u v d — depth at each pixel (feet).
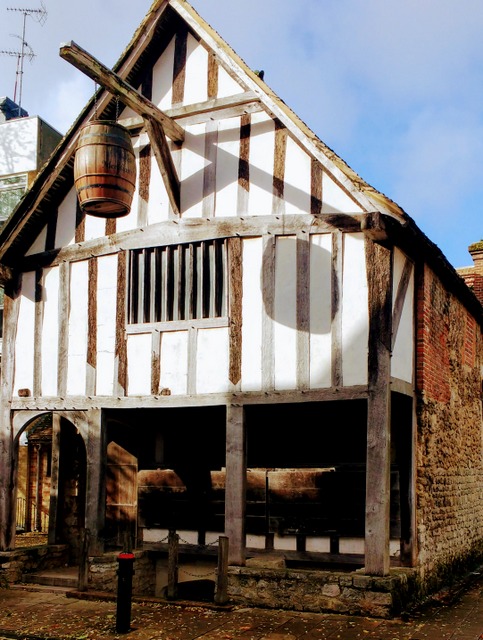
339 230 29.76
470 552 40.60
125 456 39.11
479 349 46.70
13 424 37.11
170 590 29.94
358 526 33.37
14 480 36.78
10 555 35.29
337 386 28.96
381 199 28.30
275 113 30.99
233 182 32.17
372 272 29.01
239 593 29.17
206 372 31.73
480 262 55.21
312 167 30.58
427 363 33.32
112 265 35.09
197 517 36.86
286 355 30.12
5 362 37.73
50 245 37.32
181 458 37.78
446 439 36.78
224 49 32.35
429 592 31.83
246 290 31.24
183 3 33.27
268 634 24.58
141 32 33.83
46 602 30.91
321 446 34.83
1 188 52.16
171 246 33.50
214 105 32.83
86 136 28.94
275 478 35.27
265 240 31.07
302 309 30.07
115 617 27.66
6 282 38.14
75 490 39.58
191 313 32.55
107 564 33.30
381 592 26.66
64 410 35.29
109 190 28.73
